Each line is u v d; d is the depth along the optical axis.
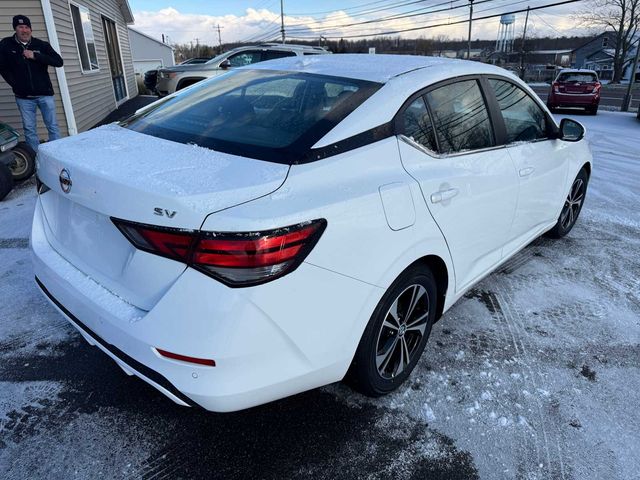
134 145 2.09
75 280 2.00
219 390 1.64
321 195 1.77
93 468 1.94
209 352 1.59
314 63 2.73
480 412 2.28
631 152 8.73
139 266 1.71
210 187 1.64
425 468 1.98
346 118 2.06
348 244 1.81
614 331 2.99
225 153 1.94
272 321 1.64
